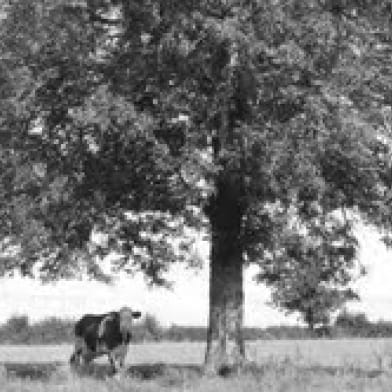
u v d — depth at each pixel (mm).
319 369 29391
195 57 25766
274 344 52188
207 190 26281
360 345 49562
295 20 25031
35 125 28312
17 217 26797
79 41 27016
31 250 27109
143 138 25969
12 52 27250
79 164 28094
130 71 26719
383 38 27609
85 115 25078
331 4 26688
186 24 25156
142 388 25562
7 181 27500
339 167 27219
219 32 24672
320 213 28750
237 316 30750
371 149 27344
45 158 28156
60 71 27375
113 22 27781
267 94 25422
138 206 28688
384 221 29078
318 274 30016
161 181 27906
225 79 25625
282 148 24984
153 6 25703
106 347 31797
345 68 25734
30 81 27047
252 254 31062
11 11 26906
